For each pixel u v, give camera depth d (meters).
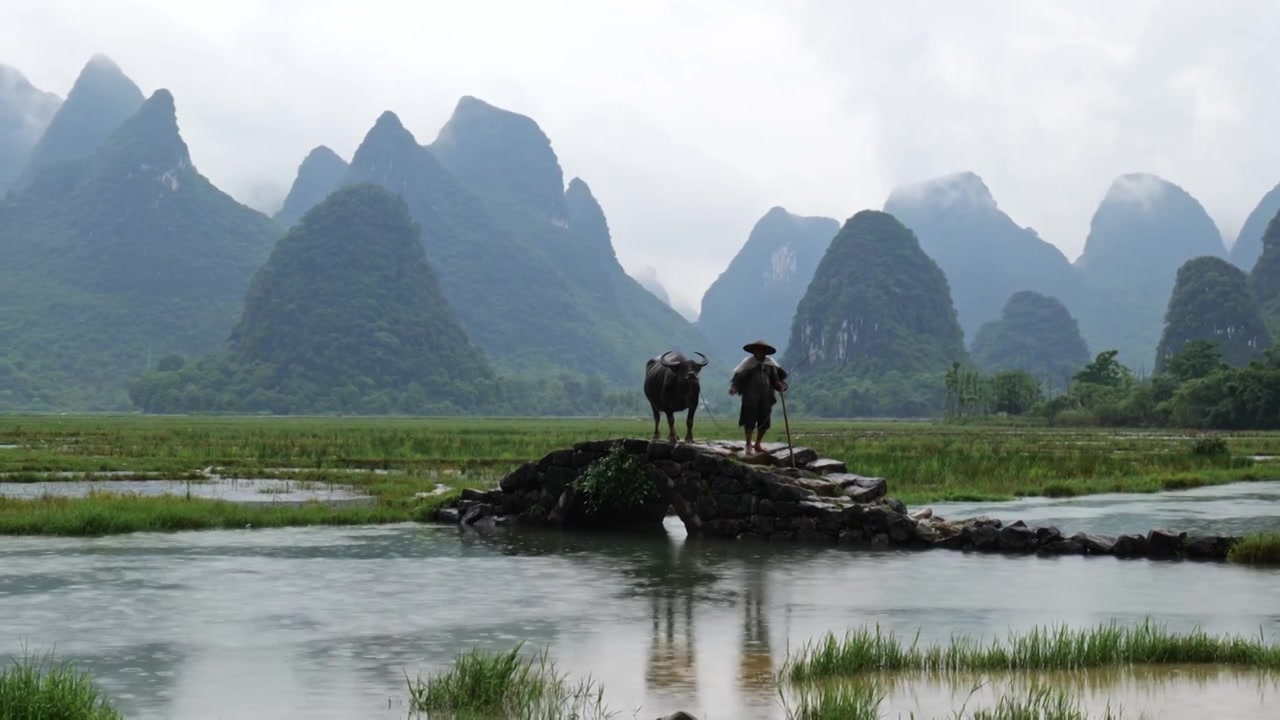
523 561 16.88
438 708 8.74
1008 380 155.62
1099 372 148.50
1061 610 13.02
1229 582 15.09
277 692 9.26
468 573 15.62
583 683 9.58
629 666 10.20
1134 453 48.69
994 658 10.31
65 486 30.31
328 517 21.88
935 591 14.29
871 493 20.45
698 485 20.27
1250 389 102.12
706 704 8.95
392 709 8.77
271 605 13.09
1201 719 8.63
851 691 9.15
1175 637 10.83
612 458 20.69
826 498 19.81
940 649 10.83
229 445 53.62
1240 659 10.49
